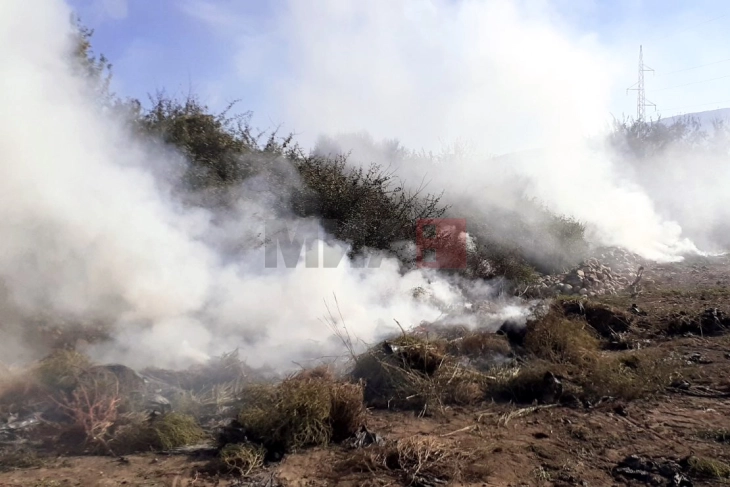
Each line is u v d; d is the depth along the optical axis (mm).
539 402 4656
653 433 4027
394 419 4289
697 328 6621
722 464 3506
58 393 4141
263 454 3570
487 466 3510
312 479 3355
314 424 3783
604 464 3582
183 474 3375
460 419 4312
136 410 4055
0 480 3260
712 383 4984
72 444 3727
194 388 4633
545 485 3318
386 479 3350
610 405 4562
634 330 6590
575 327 5879
